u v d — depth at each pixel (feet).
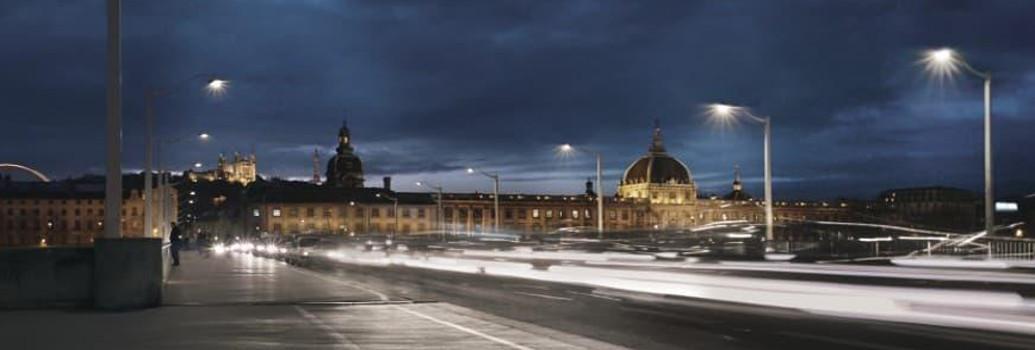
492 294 91.25
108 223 64.39
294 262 192.03
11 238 613.11
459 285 107.65
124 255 64.54
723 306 76.23
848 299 67.36
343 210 640.17
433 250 246.27
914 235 620.08
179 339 48.01
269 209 625.00
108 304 64.13
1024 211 443.73
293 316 60.29
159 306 66.64
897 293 63.52
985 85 119.96
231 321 56.90
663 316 67.05
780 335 54.49
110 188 64.23
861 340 51.78
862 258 176.86
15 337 48.65
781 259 168.14
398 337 49.75
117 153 64.34
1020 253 148.36
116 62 63.82
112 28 63.36
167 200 242.99
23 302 64.23
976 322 58.39
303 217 630.33
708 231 486.38
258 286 90.17
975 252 165.68
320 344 46.47
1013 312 57.11
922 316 61.72
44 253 64.80
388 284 106.83
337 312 63.31
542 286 105.09
